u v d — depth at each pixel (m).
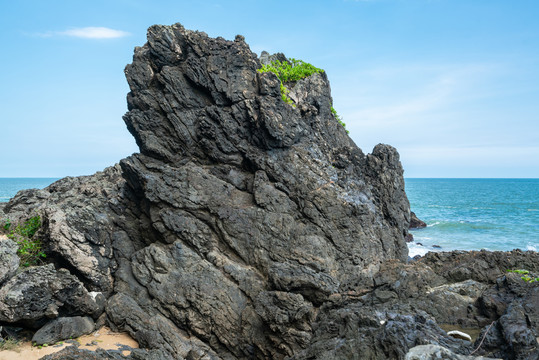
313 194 19.69
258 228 18.98
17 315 16.16
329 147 22.95
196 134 20.61
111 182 24.47
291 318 16.39
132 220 21.53
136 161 20.66
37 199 25.92
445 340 12.74
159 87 21.12
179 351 17.44
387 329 12.57
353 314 14.14
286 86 24.52
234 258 19.06
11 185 189.75
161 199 19.45
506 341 11.95
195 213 19.39
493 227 55.16
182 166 20.30
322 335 15.72
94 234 19.78
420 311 16.23
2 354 15.65
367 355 12.47
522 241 45.94
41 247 19.69
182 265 18.91
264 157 19.88
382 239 21.47
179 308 18.47
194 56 20.47
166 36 20.72
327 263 18.91
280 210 19.22
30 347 16.50
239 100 20.25
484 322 15.89
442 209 83.94
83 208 20.28
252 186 19.94
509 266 18.84
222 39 21.25
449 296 17.17
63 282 17.41
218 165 20.45
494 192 148.12
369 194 22.25
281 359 16.77
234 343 17.80
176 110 20.55
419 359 6.75
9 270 16.75
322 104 24.23
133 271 19.69
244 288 18.31
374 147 23.80
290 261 18.44
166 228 19.48
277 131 19.53
